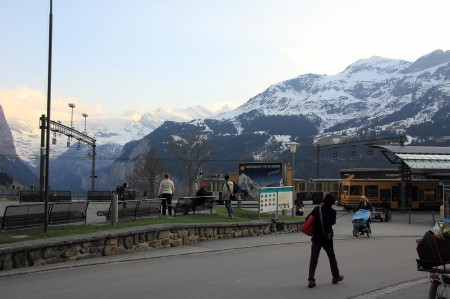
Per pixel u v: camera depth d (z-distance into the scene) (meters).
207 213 25.44
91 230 15.95
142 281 11.20
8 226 15.01
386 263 14.89
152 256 15.38
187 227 18.86
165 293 9.94
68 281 11.13
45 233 15.03
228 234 21.73
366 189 58.00
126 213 19.58
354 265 14.37
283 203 28.77
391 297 9.99
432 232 9.54
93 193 43.75
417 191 59.88
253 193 43.75
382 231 30.50
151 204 21.58
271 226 24.73
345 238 24.64
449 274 9.34
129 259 14.62
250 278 11.80
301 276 12.20
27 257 12.85
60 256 13.71
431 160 55.16
